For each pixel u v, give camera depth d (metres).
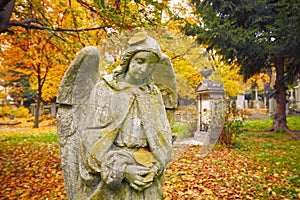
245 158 6.74
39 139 9.68
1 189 4.35
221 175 5.21
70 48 5.67
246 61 11.84
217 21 9.56
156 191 1.60
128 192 1.48
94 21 5.73
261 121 17.03
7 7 4.41
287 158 6.77
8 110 24.55
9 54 11.41
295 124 14.80
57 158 6.33
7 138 10.06
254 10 10.77
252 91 37.06
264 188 4.55
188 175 4.96
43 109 25.09
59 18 6.41
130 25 4.26
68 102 1.58
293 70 12.59
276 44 10.24
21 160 6.12
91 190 1.49
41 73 16.22
